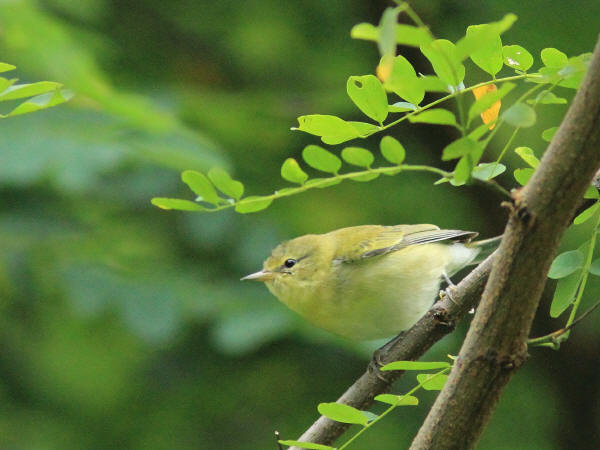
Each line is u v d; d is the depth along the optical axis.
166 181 12.44
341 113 14.03
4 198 12.13
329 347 12.82
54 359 14.23
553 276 4.93
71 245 12.07
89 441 13.42
